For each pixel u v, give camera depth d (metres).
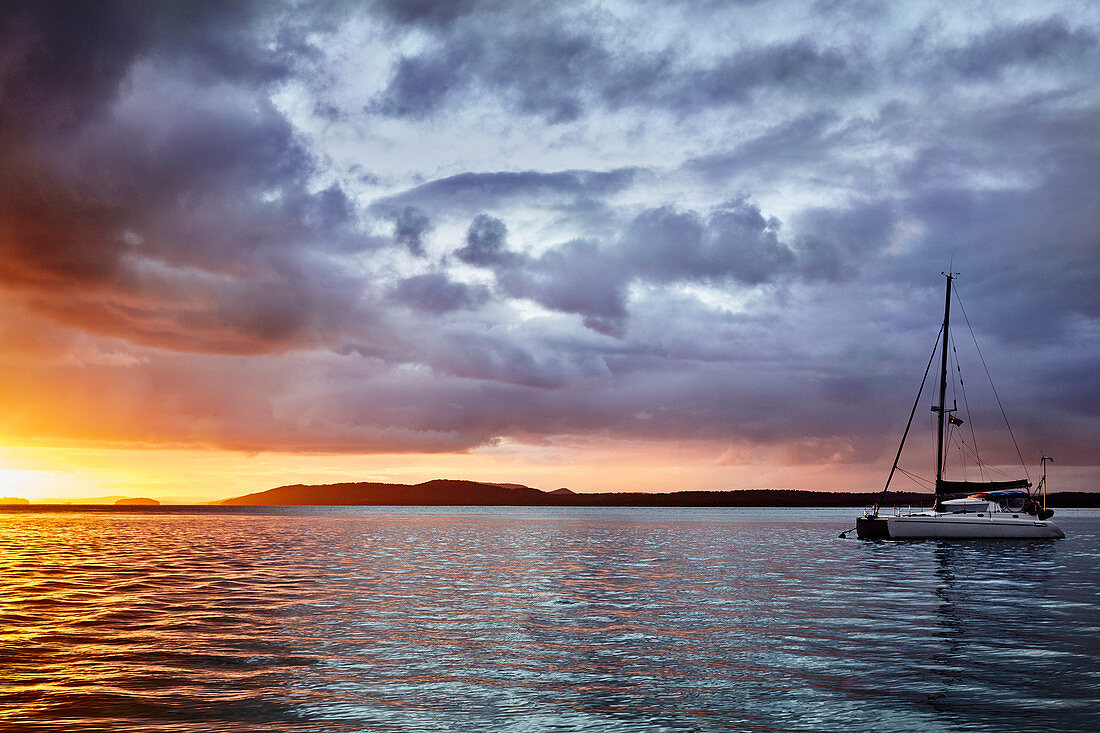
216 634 22.38
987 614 26.67
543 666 18.39
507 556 56.62
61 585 35.00
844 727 13.75
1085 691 16.02
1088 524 142.50
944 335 68.81
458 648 20.52
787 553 59.38
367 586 35.34
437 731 13.44
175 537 85.75
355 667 18.20
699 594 32.44
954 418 67.94
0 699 15.23
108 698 15.33
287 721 13.90
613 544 74.50
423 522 157.25
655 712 14.64
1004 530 67.00
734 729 13.64
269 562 49.69
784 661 18.98
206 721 13.87
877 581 37.94
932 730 13.58
